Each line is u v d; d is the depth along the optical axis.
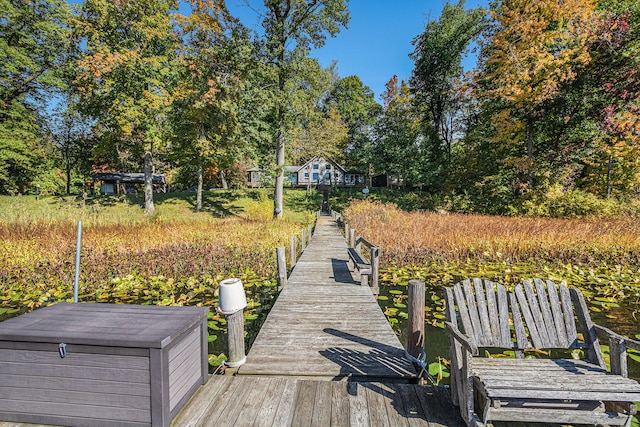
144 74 16.95
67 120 27.55
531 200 16.20
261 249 9.16
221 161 20.02
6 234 10.29
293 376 2.87
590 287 6.31
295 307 4.71
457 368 2.21
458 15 26.45
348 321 4.17
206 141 18.12
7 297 5.95
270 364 3.03
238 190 27.25
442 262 8.43
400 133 27.25
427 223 12.74
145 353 1.99
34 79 19.44
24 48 18.33
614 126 13.80
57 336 2.03
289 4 16.25
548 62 14.59
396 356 3.19
